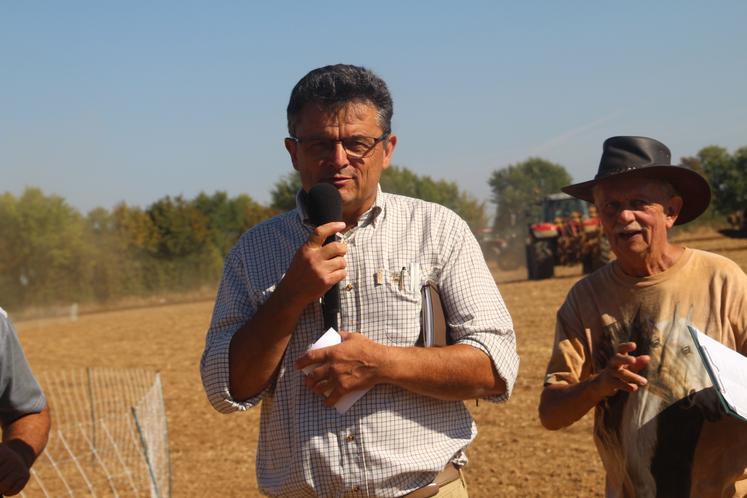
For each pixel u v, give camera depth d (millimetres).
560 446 7496
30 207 49844
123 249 51969
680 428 2949
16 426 2955
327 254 2500
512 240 39188
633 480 3016
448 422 2736
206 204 63812
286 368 2732
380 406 2635
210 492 7316
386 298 2688
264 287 2803
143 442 6355
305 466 2645
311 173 2729
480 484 6734
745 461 2883
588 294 3193
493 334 2705
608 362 3051
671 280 3035
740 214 32375
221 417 10344
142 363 16188
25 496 7395
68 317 38094
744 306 2949
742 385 2674
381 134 2732
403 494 2641
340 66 2738
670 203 3062
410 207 2820
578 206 26578
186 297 49000
